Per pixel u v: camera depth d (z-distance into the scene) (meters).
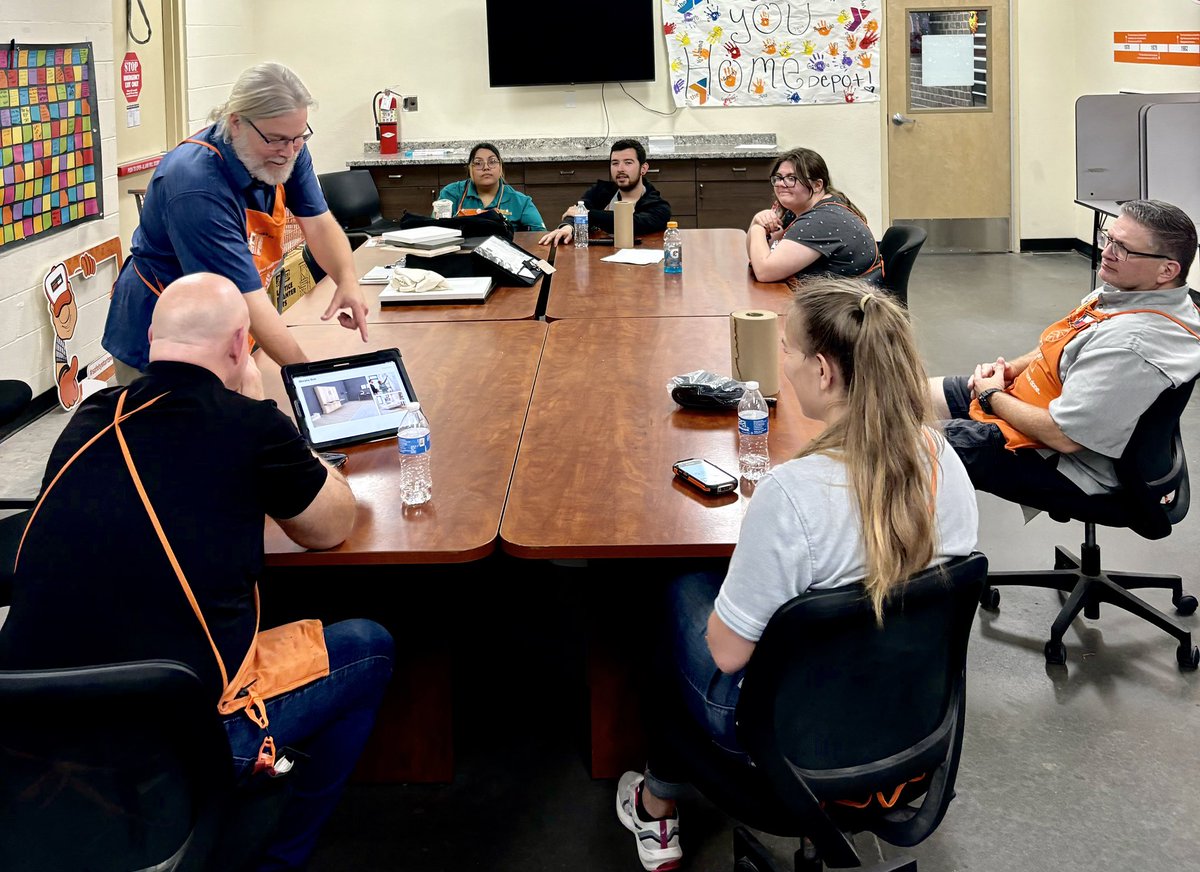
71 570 1.53
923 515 1.48
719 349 3.06
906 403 1.50
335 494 1.84
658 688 1.89
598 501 2.08
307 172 2.96
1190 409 4.61
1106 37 7.23
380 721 2.38
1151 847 2.17
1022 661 2.85
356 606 2.33
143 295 2.70
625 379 2.82
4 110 4.34
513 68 7.48
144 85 5.81
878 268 3.91
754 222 4.23
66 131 4.83
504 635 2.97
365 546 1.91
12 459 4.40
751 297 3.69
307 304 3.76
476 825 2.28
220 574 1.60
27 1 4.48
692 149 7.52
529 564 3.03
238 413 1.66
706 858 2.18
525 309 3.60
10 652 1.52
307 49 7.61
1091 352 2.57
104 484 1.57
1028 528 3.63
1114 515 2.70
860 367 1.51
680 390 2.56
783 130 7.69
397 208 7.43
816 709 1.57
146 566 1.54
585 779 2.42
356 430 2.44
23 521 2.51
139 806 1.41
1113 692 2.71
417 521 2.02
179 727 1.37
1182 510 2.77
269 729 1.69
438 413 2.60
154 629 1.54
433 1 7.52
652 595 2.29
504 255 3.98
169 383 1.64
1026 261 7.78
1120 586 3.01
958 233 8.11
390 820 2.30
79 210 4.99
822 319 1.55
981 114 7.89
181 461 1.60
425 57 7.61
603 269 4.26
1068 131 7.90
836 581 1.49
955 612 1.61
